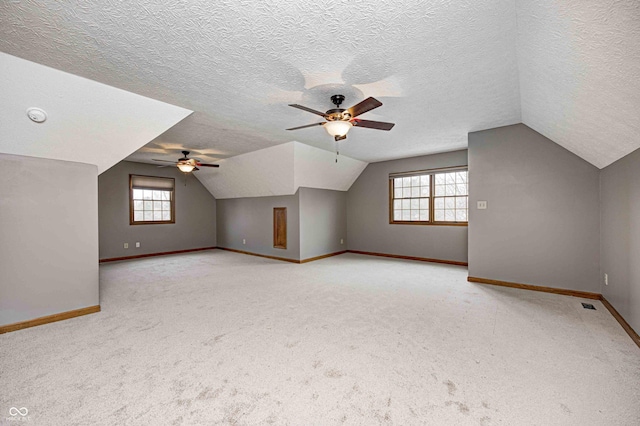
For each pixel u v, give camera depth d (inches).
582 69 67.4
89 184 119.4
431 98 111.6
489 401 63.2
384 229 253.8
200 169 266.1
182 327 102.6
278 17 63.3
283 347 87.6
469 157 159.3
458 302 127.5
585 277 129.9
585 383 69.1
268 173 225.9
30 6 59.1
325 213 252.8
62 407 61.3
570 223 132.6
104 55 79.4
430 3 58.9
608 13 47.7
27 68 83.4
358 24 65.9
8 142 98.5
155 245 265.4
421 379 71.2
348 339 92.7
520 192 144.3
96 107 102.7
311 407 61.6
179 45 74.5
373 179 259.8
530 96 103.7
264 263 227.5
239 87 100.7
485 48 76.4
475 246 159.0
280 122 140.3
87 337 94.7
